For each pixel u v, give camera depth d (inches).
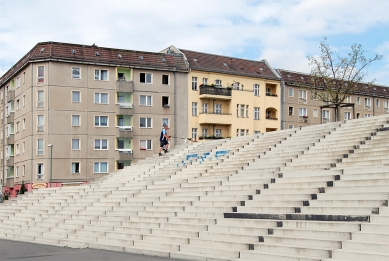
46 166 2210.9
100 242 869.8
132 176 1406.3
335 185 722.2
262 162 1023.0
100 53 2347.4
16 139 2453.2
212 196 870.4
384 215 570.6
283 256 575.2
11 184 2452.0
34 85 2253.9
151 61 2438.5
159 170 1334.9
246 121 2637.8
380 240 535.2
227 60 2743.6
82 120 2276.1
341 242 553.9
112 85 2340.1
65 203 1284.4
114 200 1131.9
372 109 3164.4
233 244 657.6
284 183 792.3
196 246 686.5
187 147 1513.3
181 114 2479.1
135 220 932.0
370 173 698.8
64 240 932.0
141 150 2379.4
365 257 514.6
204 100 2559.1
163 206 926.4
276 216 691.4
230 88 2591.0
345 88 1905.8
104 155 2306.8
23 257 748.0
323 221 617.6
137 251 758.5
